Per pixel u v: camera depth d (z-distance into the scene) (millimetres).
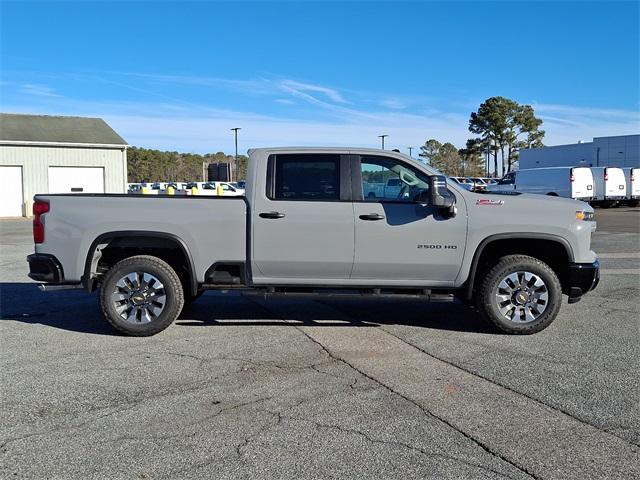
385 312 7805
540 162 57281
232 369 5445
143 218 6508
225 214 6500
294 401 4656
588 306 8117
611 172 33406
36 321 7352
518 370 5387
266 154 6570
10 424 4250
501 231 6430
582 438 3994
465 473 3531
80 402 4656
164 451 3824
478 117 72125
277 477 3494
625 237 17969
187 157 82562
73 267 6551
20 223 26594
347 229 6418
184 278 7016
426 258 6461
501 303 6559
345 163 6527
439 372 5344
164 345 6238
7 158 30359
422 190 6504
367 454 3773
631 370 5379
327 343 6297
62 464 3658
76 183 32406
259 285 6656
